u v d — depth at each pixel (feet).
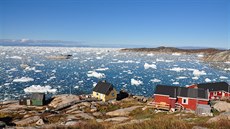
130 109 134.92
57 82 318.04
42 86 281.74
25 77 338.54
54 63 557.33
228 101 149.18
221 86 174.40
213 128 45.24
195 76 386.73
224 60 611.06
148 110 130.21
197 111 110.42
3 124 91.91
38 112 146.51
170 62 636.48
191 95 136.67
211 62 619.26
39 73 390.01
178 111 124.88
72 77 359.66
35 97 180.75
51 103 182.09
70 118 117.80
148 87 298.76
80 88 285.02
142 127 46.78
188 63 609.01
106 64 557.74
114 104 162.09
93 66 512.22
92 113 134.41
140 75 395.96
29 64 515.91
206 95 135.54
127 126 48.55
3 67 447.42
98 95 195.42
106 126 52.26
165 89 140.77
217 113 109.91
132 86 303.68
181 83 326.24
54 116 126.00
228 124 46.55
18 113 143.54
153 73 419.33
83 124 53.52
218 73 424.05
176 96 137.59
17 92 254.68
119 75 392.06
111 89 192.13
